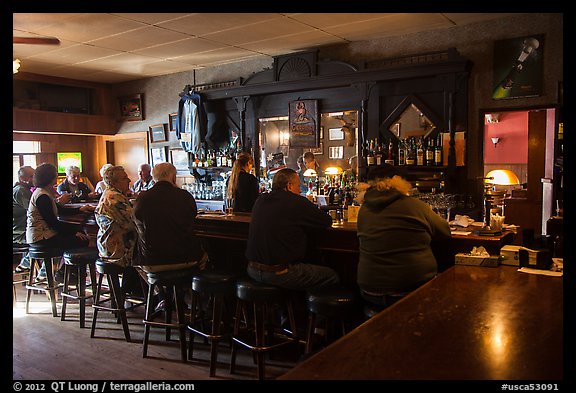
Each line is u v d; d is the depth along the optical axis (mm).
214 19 4688
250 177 4680
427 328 1758
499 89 4957
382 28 5137
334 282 3203
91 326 4301
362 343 1624
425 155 5227
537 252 2723
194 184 7258
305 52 5938
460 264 2840
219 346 3824
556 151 4828
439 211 3600
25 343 3879
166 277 3484
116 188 4078
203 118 6902
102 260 3984
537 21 4734
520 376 1344
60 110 7738
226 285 3297
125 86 8234
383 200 2725
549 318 1847
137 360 3527
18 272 5461
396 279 2658
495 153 9750
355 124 5820
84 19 4609
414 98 5305
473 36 5059
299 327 3566
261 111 6512
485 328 1743
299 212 3068
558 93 4664
